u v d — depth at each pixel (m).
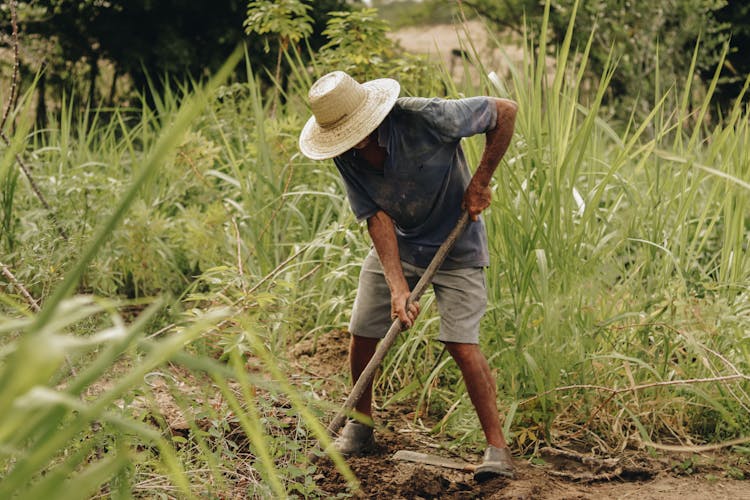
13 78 4.07
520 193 4.30
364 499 3.54
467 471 3.88
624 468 3.90
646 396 4.39
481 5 17.06
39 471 2.62
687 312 4.28
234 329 3.65
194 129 7.58
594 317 4.44
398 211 3.73
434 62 6.02
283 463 3.47
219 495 3.26
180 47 14.28
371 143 3.60
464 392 4.41
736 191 4.84
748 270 4.96
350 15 6.36
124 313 6.19
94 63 14.39
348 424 4.02
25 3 13.57
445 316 3.82
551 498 3.61
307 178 6.26
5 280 4.70
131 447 3.10
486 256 3.87
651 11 11.83
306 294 5.64
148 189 6.55
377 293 3.95
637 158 7.65
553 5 13.32
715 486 3.79
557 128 4.37
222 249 5.82
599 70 12.45
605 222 4.87
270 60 14.17
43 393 1.24
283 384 1.76
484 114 3.51
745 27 14.78
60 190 5.90
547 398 4.14
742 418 4.32
